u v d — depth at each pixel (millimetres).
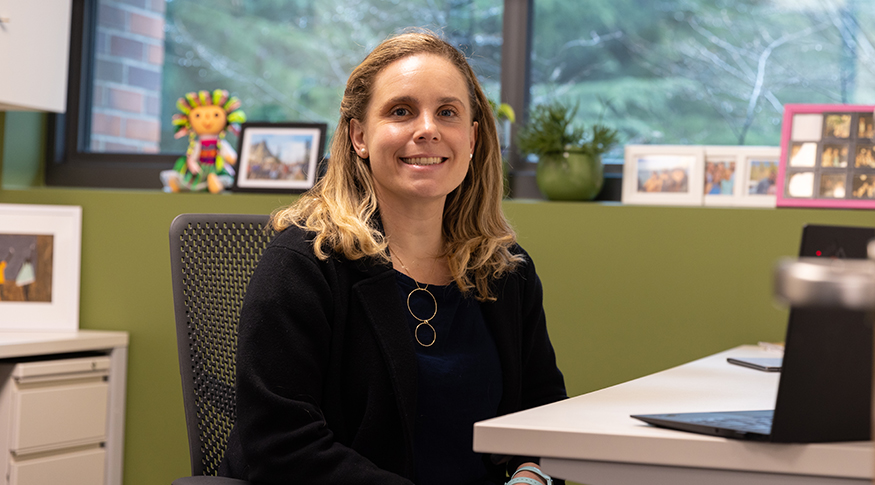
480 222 1407
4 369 2104
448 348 1277
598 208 2164
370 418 1162
